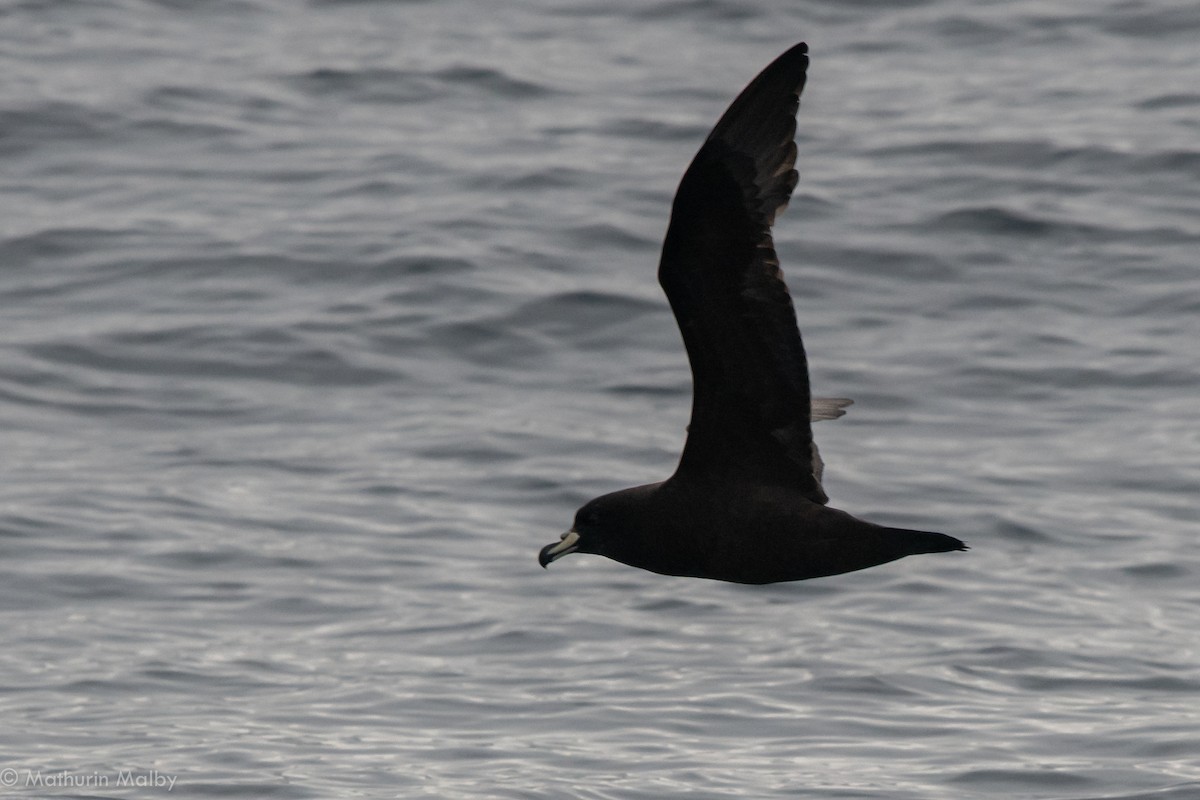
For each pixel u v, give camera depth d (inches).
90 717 951.0
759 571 753.0
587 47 2317.9
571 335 1541.6
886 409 1427.2
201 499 1262.3
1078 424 1397.6
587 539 768.3
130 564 1157.7
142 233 1723.7
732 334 719.7
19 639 1055.0
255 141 1987.0
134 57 2234.3
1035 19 2368.4
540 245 1696.6
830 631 1072.8
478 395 1451.8
